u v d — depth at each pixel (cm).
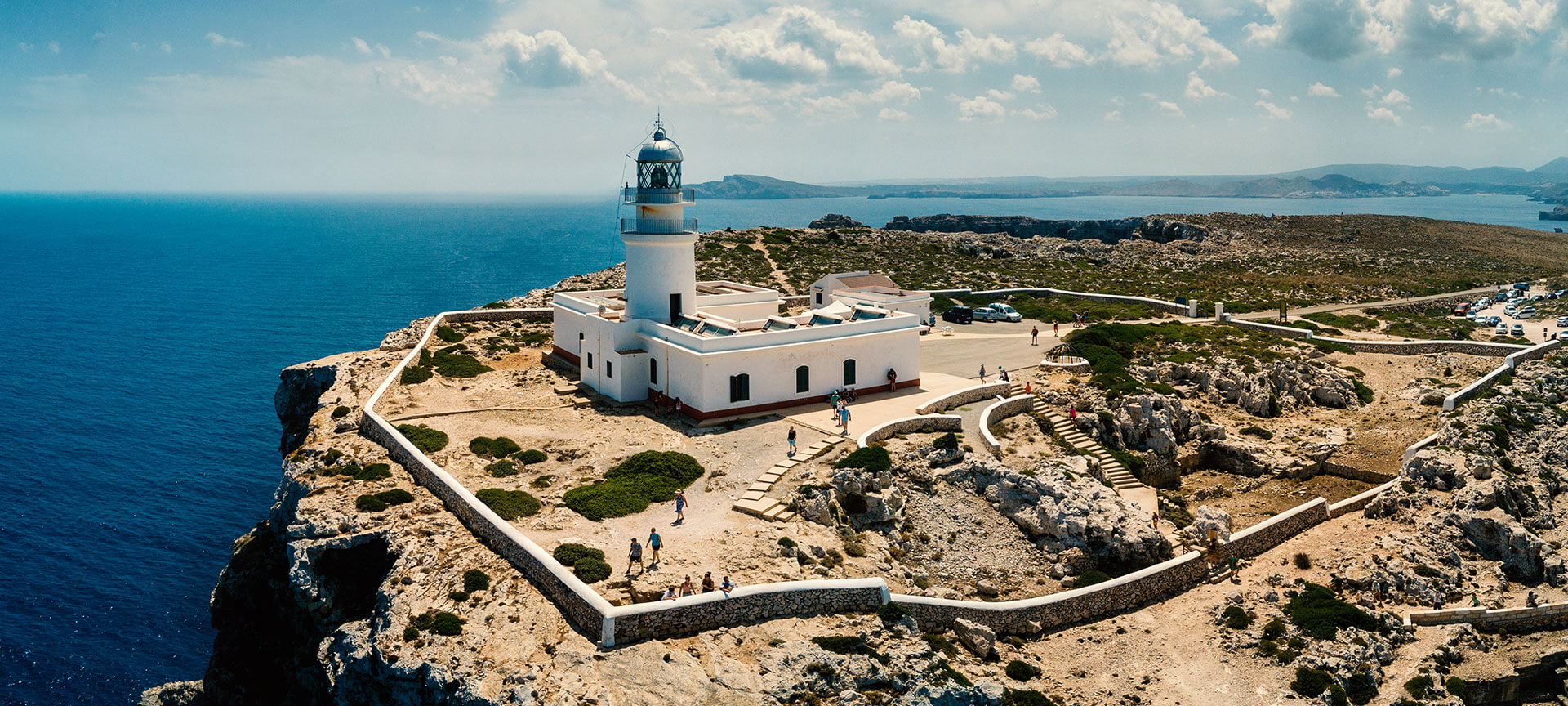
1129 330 7875
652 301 5878
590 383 6053
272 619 4716
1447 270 15038
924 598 3584
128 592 6125
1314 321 9569
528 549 3606
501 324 7862
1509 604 4059
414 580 3597
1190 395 6594
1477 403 5997
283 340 14250
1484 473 4853
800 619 3394
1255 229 19438
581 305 6328
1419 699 3350
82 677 5228
